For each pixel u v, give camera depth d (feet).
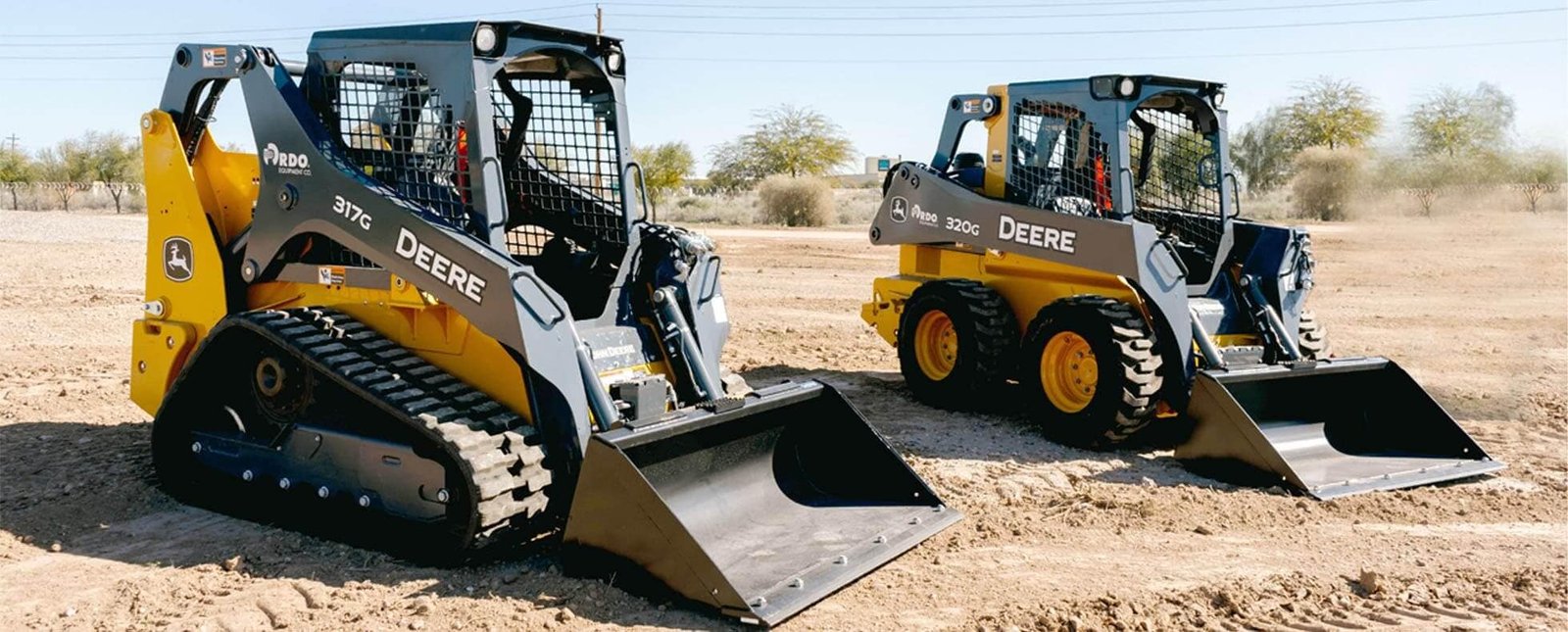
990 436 26.68
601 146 19.66
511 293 16.37
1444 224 91.66
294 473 18.26
